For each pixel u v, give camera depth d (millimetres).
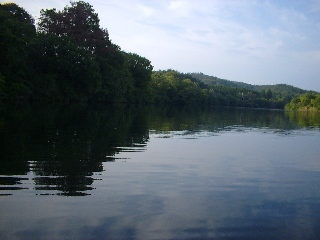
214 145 14273
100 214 5410
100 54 55375
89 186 6926
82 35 51188
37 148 10594
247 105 156875
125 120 24734
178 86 114250
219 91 164375
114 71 58375
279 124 32094
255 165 10133
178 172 8641
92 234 4684
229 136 18281
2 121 17062
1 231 4680
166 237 4691
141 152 11375
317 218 5602
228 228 5082
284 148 14211
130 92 71188
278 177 8594
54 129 15516
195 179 7980
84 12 52031
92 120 21875
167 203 6109
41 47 43469
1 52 34469
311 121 40344
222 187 7367
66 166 8508
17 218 5133
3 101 34531
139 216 5410
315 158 11734
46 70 45344
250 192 7055
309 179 8453
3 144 10938
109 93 59812
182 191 6922
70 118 21984
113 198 6230
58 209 5547
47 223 4988
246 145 14758
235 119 37719
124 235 4695
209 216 5547
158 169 8875
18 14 52438
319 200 6613
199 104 128250
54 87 43406
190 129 21453
